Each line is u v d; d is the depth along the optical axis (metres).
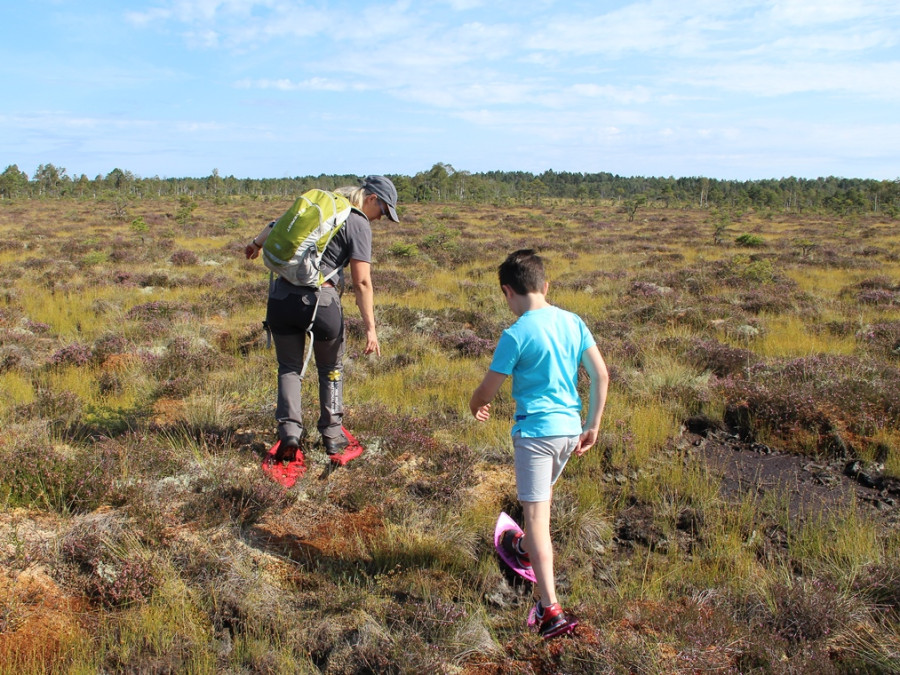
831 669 2.59
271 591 3.00
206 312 10.34
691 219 54.97
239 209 55.66
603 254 24.00
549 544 2.75
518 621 2.93
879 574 3.31
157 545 3.21
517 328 2.78
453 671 2.60
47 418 5.11
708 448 5.44
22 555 2.96
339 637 2.74
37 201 77.56
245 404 5.23
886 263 22.11
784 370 7.10
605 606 2.97
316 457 4.27
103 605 2.85
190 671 2.48
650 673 2.53
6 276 14.88
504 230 37.84
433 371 7.02
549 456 2.77
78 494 3.51
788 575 3.37
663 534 3.88
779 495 4.52
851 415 5.61
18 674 2.40
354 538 3.52
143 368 6.68
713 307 11.39
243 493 3.65
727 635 2.76
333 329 3.80
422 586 3.11
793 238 34.25
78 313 10.54
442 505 3.88
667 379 6.80
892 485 4.68
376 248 22.22
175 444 4.42
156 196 95.00
